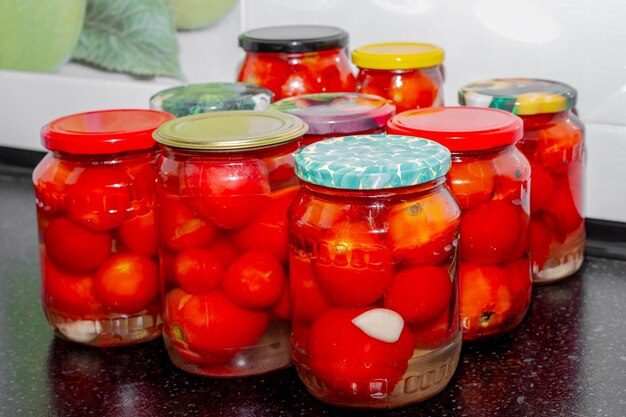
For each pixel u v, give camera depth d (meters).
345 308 0.71
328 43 0.99
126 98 1.30
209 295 0.78
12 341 0.91
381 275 0.70
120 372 0.83
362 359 0.71
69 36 1.31
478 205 0.80
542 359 0.82
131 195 0.83
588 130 1.04
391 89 0.96
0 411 0.77
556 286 0.98
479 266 0.83
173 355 0.82
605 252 1.05
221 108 0.90
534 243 0.95
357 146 0.74
